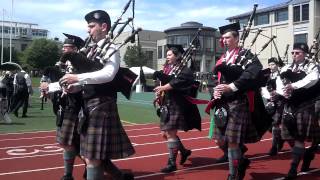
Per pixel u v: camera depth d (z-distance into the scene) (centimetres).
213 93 425
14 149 669
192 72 513
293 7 3422
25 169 526
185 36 3822
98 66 329
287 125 469
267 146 695
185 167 537
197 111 530
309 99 466
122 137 348
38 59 6178
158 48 5584
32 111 1410
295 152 468
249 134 420
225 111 415
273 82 584
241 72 408
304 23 3350
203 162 567
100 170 340
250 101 415
